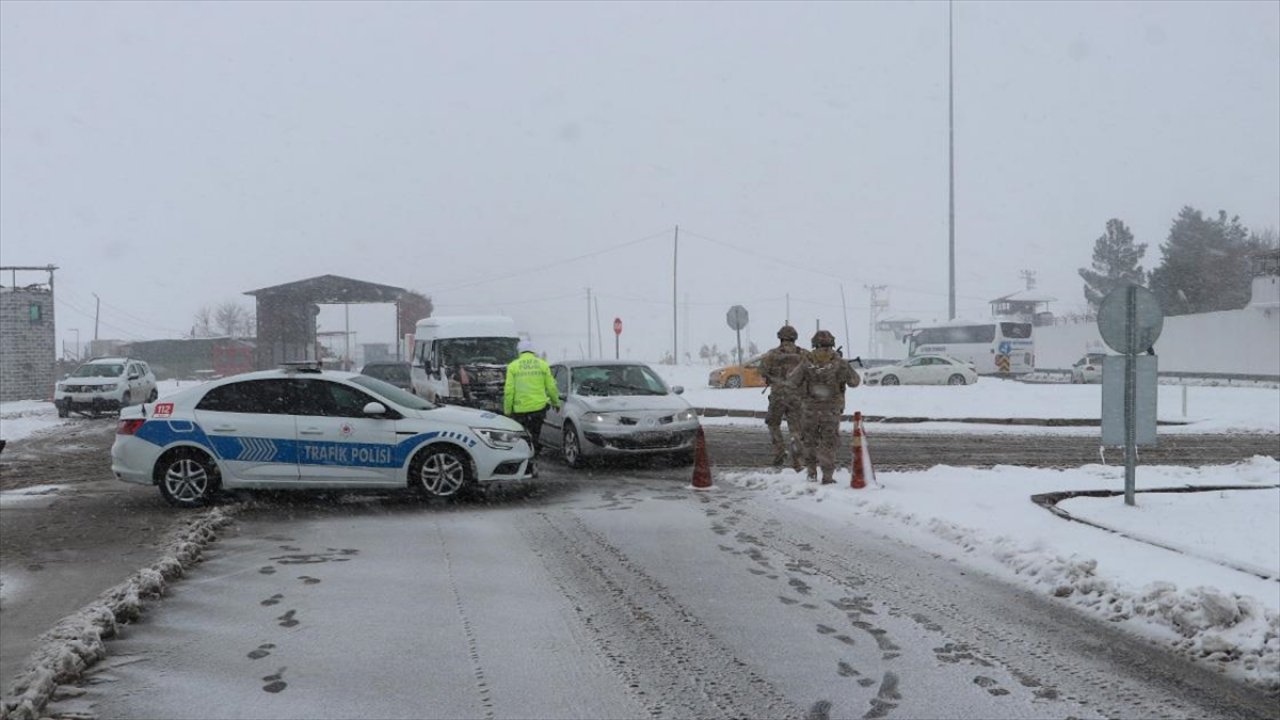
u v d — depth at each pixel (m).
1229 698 5.30
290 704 5.23
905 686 5.46
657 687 5.45
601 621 6.66
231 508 10.87
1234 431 21.17
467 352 21.95
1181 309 65.50
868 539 9.21
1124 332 10.32
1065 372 54.97
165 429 11.13
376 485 11.20
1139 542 8.40
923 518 9.70
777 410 14.33
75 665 5.63
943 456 16.19
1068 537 8.62
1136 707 5.17
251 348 68.06
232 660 5.91
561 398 15.41
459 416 11.59
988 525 9.23
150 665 5.83
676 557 8.50
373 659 5.92
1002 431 21.48
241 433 11.10
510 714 5.09
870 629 6.48
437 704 5.22
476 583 7.64
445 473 11.28
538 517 10.40
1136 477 12.70
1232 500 10.58
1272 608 6.33
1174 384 42.59
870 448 17.50
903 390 29.47
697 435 12.52
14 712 4.93
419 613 6.86
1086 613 6.84
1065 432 21.19
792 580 7.72
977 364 52.34
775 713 5.08
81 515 10.77
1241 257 66.00
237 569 8.12
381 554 8.66
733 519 10.23
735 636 6.34
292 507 11.10
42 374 38.97
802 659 5.90
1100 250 74.00
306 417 11.21
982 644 6.18
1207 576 7.25
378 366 31.73
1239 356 46.34
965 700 5.25
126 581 7.37
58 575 8.04
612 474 13.90
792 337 14.43
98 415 28.97
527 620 6.68
